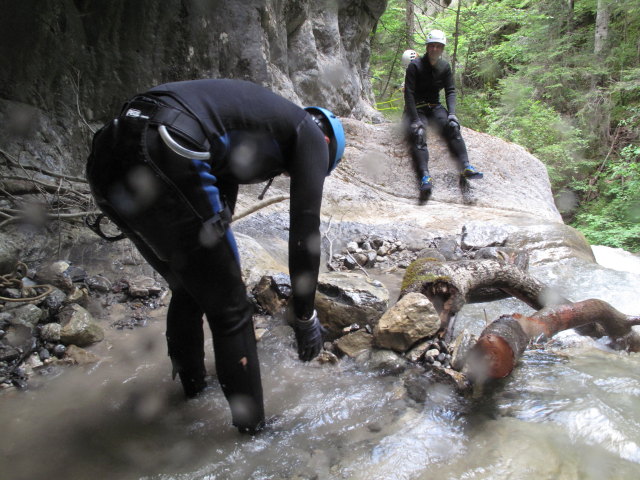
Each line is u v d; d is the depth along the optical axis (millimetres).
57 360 2594
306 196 1766
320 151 1822
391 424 2023
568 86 14531
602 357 2594
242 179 1836
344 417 2094
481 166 6523
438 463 1776
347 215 5324
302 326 1891
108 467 1824
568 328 2613
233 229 4406
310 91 7516
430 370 2445
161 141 1565
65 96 4195
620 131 13680
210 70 5258
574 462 1766
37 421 2111
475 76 16906
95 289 3260
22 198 3643
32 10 3852
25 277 3109
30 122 3945
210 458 1858
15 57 3857
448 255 4332
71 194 3895
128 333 2910
